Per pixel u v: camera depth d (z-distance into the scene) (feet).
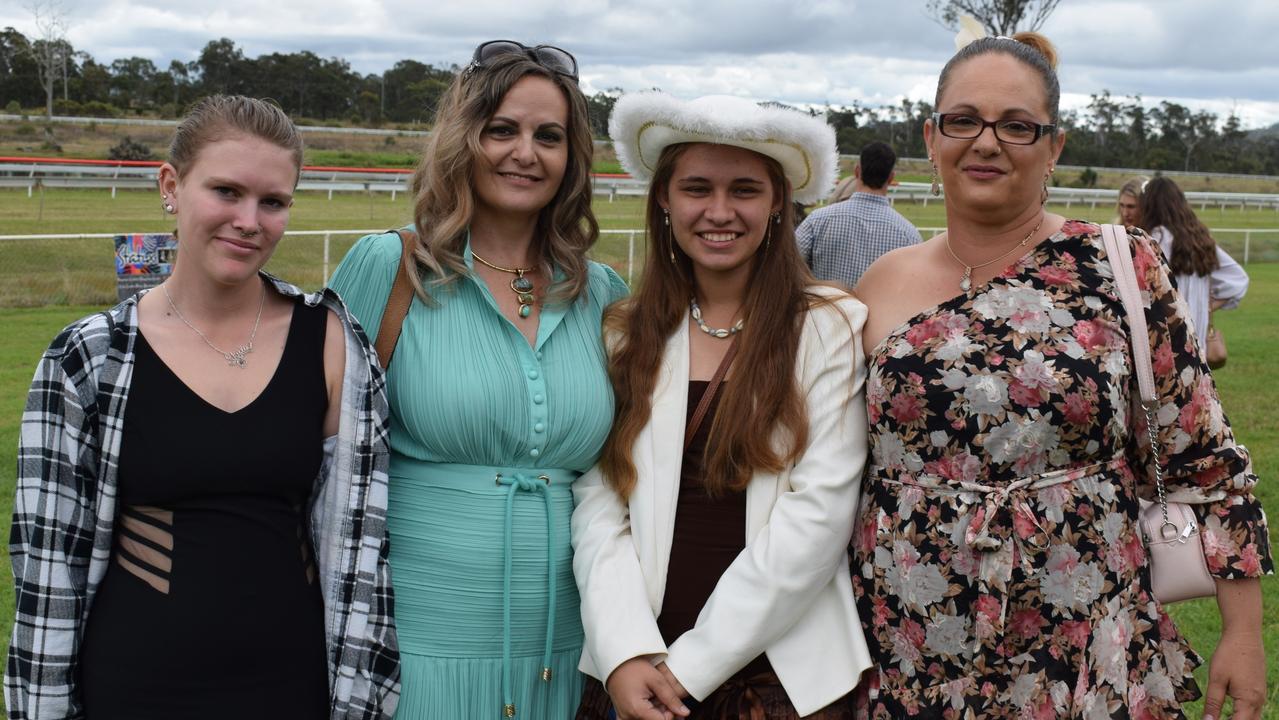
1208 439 7.97
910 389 7.92
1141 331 7.80
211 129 7.21
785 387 8.42
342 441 7.77
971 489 7.75
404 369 8.49
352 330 7.84
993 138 7.86
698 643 8.19
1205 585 8.08
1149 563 8.19
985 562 7.69
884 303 8.63
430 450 8.48
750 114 8.37
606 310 9.41
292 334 7.72
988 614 7.68
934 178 8.54
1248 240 77.25
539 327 8.92
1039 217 8.21
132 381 7.23
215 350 7.46
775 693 8.53
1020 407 7.65
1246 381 34.01
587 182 9.29
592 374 8.93
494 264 9.07
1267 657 14.08
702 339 8.96
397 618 8.49
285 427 7.45
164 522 7.27
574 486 9.04
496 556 8.47
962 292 8.14
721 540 8.55
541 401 8.56
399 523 8.55
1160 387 7.95
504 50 8.95
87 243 54.65
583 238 9.39
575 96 9.05
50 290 44.65
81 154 160.25
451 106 8.90
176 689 7.14
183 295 7.48
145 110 258.37
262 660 7.35
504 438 8.47
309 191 114.42
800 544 8.12
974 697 7.77
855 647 8.30
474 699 8.50
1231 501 8.03
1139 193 20.68
